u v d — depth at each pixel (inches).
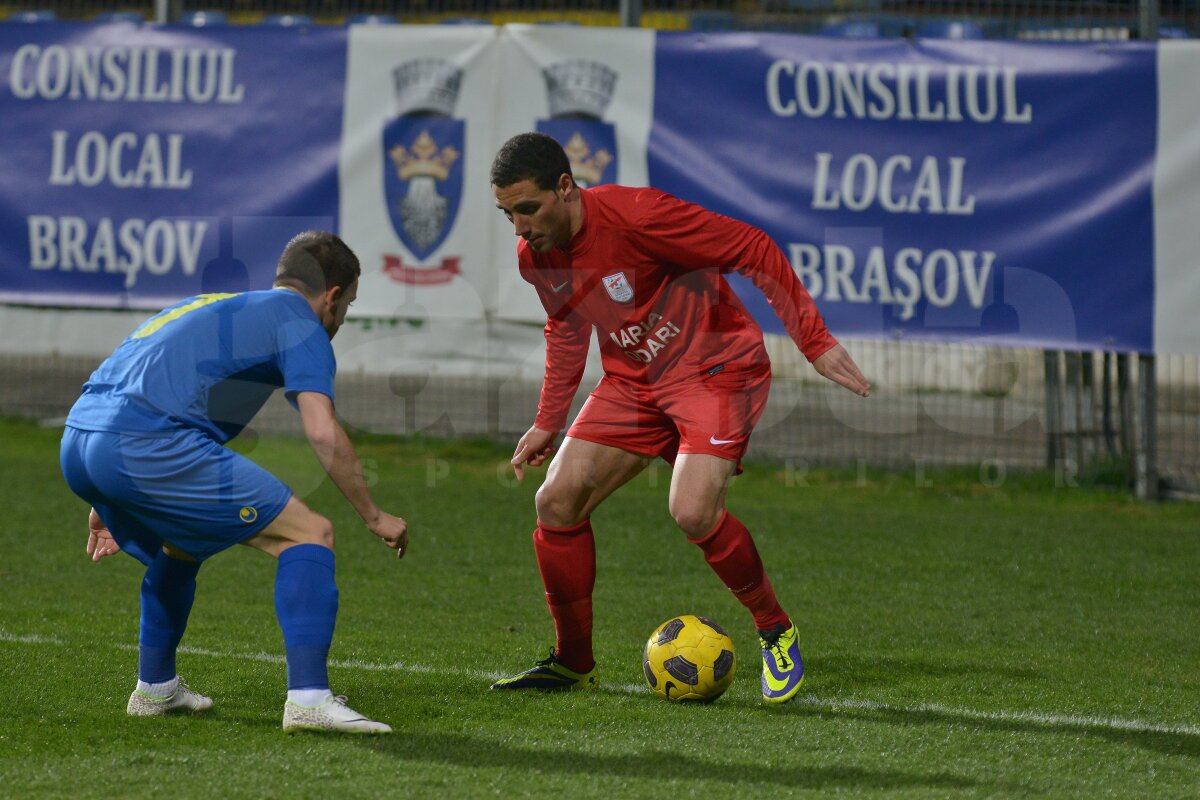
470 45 1264.8
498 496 1239.5
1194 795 471.8
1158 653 732.7
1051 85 1195.9
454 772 483.8
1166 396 1486.2
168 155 1315.2
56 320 1373.0
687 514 599.5
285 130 1295.5
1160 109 1176.8
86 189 1330.0
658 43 1246.3
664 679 606.2
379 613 805.2
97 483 510.3
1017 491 1285.7
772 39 1230.3
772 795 463.5
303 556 525.0
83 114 1327.5
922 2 1307.8
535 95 1259.8
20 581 869.2
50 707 571.5
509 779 476.1
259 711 572.4
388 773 480.7
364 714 569.9
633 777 482.9
